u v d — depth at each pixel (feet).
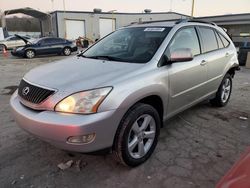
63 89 8.21
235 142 11.96
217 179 9.11
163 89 10.19
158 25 12.50
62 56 59.47
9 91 21.52
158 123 10.36
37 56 58.95
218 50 15.02
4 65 40.98
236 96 20.11
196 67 12.38
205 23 14.49
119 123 8.54
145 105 9.43
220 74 15.25
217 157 10.57
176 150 11.07
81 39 90.07
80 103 7.89
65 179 9.05
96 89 8.09
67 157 10.40
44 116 8.07
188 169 9.68
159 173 9.41
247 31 103.35
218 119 14.79
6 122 14.01
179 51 10.31
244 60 38.45
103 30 114.52
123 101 8.41
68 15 105.91
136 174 9.34
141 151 9.73
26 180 8.97
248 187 4.22
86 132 7.74
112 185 8.75
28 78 9.75
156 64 10.18
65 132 7.75
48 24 119.96
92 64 10.41
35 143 11.50
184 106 12.35
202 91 13.69
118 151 8.90
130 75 9.10
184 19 13.32
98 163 10.00
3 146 11.25
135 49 11.30
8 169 9.58
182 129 13.30
